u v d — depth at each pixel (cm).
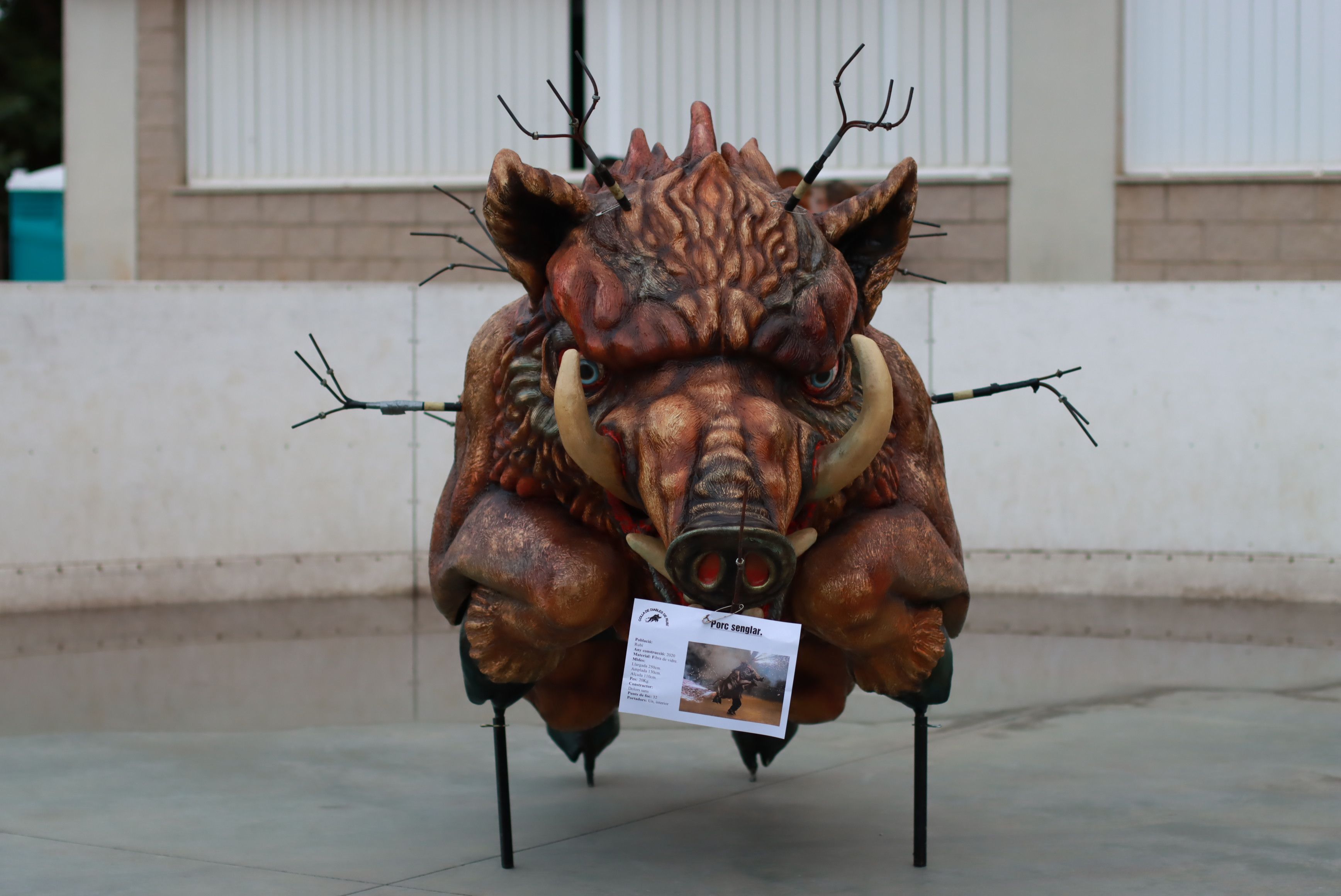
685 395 333
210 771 542
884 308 1032
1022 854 423
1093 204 1241
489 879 398
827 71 1290
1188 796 496
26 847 434
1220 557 1011
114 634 881
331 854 426
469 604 414
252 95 1394
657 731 626
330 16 1379
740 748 514
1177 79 1248
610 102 1338
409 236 1354
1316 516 993
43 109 2602
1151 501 1020
